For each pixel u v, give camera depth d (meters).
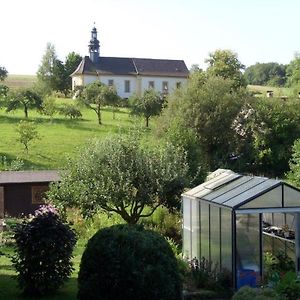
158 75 114.94
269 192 18.05
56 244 14.66
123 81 113.25
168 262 13.81
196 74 56.34
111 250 13.49
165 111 52.69
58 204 26.30
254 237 17.88
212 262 19.30
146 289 13.38
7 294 15.00
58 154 53.19
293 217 21.89
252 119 50.47
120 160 26.02
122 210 26.42
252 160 50.34
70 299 14.56
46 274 14.70
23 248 14.61
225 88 52.66
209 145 51.38
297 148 35.69
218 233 18.88
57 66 113.81
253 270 17.81
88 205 25.81
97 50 114.12
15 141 55.91
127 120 71.81
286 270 18.95
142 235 13.81
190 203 21.41
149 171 25.77
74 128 64.50
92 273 13.60
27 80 131.75
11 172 35.56
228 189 19.84
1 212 33.09
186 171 26.80
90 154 26.44
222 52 84.25
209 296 16.91
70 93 108.38
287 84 83.06
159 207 28.22
